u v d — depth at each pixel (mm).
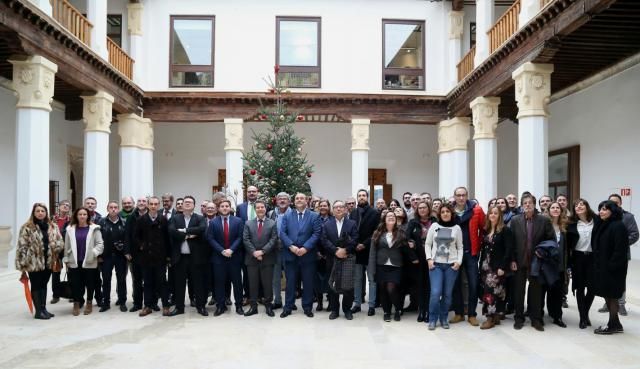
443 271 6316
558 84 13547
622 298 6797
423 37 15969
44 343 5574
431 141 19141
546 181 9844
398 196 19062
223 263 7051
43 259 6617
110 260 7215
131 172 14688
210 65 15625
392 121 15680
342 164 18828
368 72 15828
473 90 13250
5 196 13055
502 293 6309
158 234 6953
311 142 18797
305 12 15812
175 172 18609
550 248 6016
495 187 12594
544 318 6820
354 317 6914
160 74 15484
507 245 6180
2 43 9219
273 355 5156
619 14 8102
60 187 15703
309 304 6926
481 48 12688
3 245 12930
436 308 6223
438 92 15898
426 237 6480
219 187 19094
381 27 15898
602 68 11898
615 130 11820
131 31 15195
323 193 18750
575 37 9273
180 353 5223
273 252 7031
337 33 15867
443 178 15578
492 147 12602
